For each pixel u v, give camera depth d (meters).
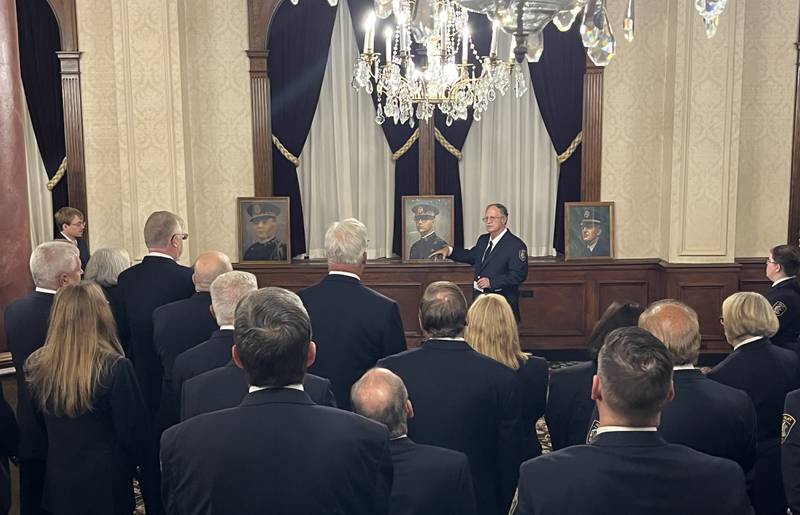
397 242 7.89
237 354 1.90
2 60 4.03
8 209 4.08
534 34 3.57
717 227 7.39
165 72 7.19
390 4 3.78
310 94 7.64
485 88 5.45
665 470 1.74
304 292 3.57
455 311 2.96
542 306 7.68
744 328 3.25
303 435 1.82
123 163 7.25
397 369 2.92
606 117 7.66
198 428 1.85
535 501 1.76
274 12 7.53
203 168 7.70
